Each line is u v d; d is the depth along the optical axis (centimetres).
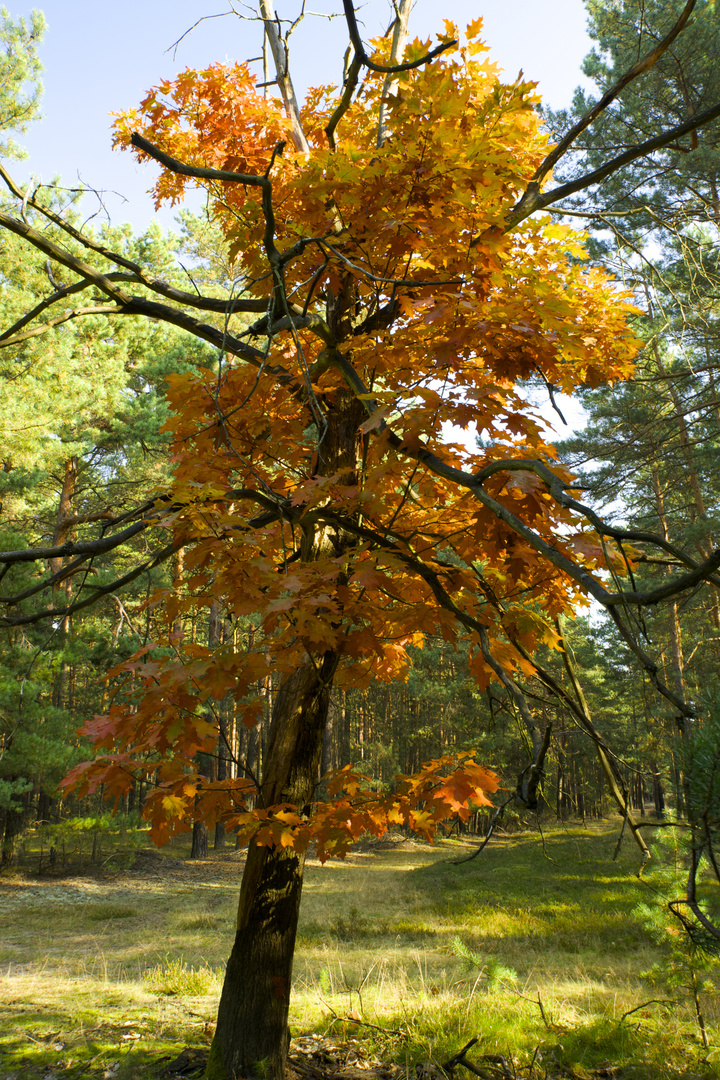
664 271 831
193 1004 546
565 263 388
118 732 271
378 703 2720
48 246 373
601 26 1190
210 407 361
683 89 823
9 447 1376
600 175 329
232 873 1838
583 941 875
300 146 411
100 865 1861
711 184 820
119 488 1566
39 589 366
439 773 339
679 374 590
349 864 1967
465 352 311
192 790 317
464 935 954
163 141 397
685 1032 441
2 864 1731
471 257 312
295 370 365
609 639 2228
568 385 390
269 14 452
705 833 155
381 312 362
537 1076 374
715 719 159
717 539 1280
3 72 1181
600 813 2859
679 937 407
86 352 1691
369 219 310
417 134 286
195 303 403
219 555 271
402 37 419
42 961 815
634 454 767
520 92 296
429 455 264
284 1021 358
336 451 389
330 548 385
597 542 246
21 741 1198
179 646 277
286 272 388
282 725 372
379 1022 466
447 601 295
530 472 235
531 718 227
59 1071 375
